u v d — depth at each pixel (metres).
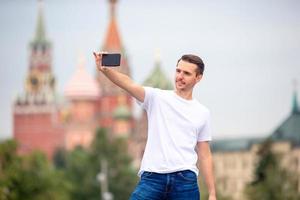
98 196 140.38
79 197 140.62
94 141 149.75
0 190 87.38
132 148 178.25
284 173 112.50
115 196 142.88
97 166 145.62
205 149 12.48
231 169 184.75
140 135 179.00
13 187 89.38
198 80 12.36
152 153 12.17
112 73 12.08
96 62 12.02
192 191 12.10
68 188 103.00
